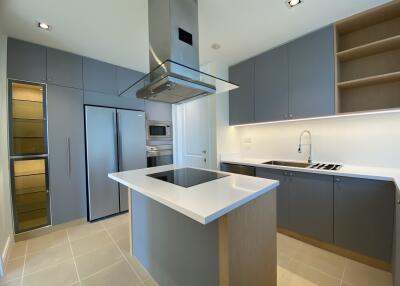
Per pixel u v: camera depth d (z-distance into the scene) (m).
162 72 1.49
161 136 3.59
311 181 2.03
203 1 1.63
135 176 1.64
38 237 2.32
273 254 1.38
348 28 2.06
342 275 1.61
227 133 3.12
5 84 2.10
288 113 2.37
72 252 2.02
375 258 1.67
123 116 3.03
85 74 2.71
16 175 2.26
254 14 1.83
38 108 2.42
